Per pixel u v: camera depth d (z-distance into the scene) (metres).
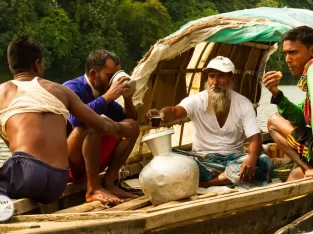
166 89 5.12
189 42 4.57
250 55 5.77
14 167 3.18
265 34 4.57
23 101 3.30
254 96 6.14
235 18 4.70
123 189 4.31
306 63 3.96
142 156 4.80
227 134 4.41
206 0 42.94
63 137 3.35
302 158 4.16
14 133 3.26
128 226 2.70
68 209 3.53
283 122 4.28
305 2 49.88
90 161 3.72
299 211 3.69
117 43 35.62
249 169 4.12
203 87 5.52
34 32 32.88
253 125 4.29
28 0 33.84
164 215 2.83
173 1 40.88
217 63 4.24
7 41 31.73
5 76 31.36
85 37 35.47
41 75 3.56
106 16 36.25
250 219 3.35
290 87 25.61
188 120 5.23
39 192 3.21
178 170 3.53
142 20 36.53
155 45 4.50
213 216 3.11
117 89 3.88
